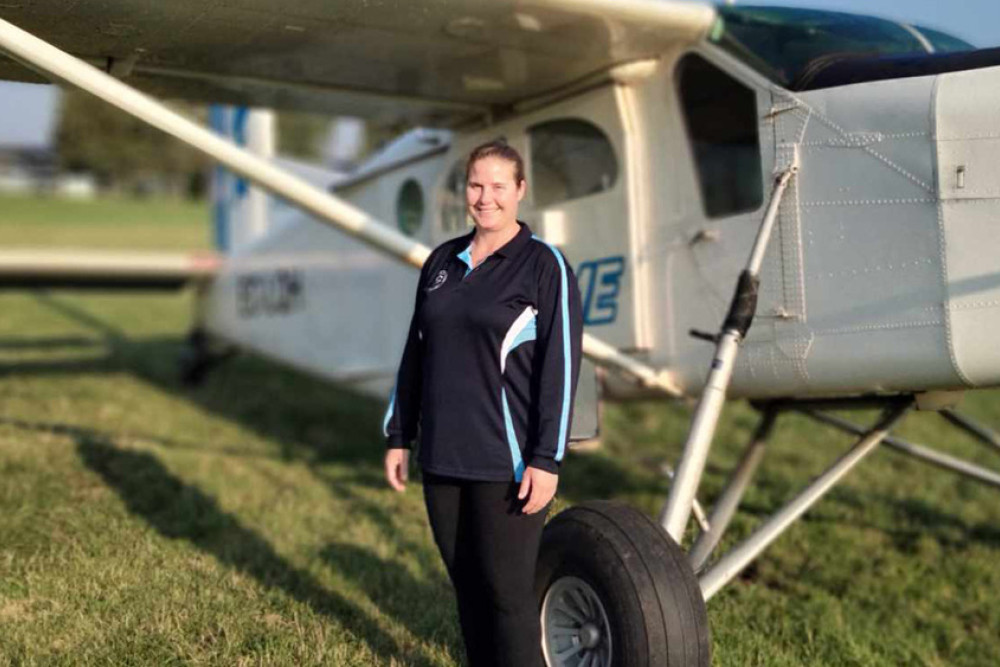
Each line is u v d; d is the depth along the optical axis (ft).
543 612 8.54
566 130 12.46
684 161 11.16
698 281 11.01
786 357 10.03
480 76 11.82
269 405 22.84
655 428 20.81
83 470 14.69
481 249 7.39
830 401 11.68
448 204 14.17
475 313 7.06
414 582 11.37
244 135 23.17
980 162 8.62
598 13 9.93
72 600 9.80
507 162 7.17
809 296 9.77
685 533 10.47
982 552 13.93
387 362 16.96
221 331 23.98
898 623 11.84
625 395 12.84
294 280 20.44
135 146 194.08
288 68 11.30
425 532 12.91
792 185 9.86
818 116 9.65
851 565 13.26
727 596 11.35
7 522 11.82
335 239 18.66
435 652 9.36
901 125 9.05
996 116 8.55
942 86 8.87
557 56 11.14
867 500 15.81
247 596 10.37
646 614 7.55
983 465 18.40
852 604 12.12
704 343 10.99
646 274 11.64
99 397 21.81
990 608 12.35
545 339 7.11
